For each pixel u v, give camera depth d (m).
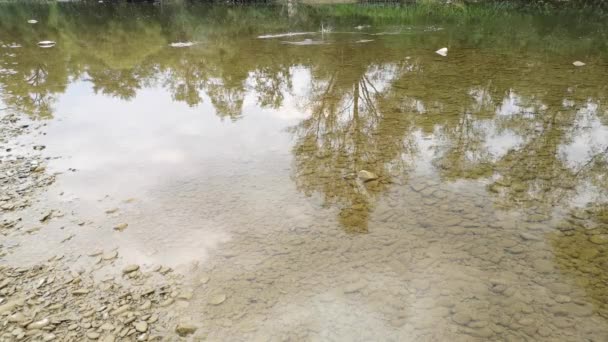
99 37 21.05
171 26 24.28
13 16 28.80
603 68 12.78
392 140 8.12
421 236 5.22
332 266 4.75
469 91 10.88
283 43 18.33
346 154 7.59
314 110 10.02
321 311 4.14
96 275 4.68
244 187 6.50
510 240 5.10
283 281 4.55
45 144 8.16
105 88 12.22
